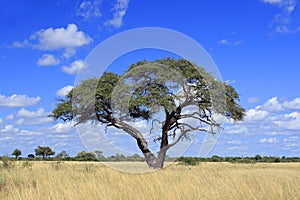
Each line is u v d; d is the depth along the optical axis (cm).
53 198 834
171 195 855
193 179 1131
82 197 845
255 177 1217
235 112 2298
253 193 874
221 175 1322
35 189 941
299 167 2823
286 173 1611
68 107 2255
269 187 946
